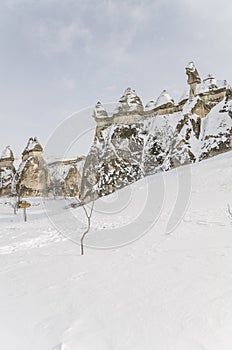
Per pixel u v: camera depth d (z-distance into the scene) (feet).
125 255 20.51
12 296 13.66
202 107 109.40
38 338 9.40
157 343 8.43
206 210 37.70
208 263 16.11
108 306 11.35
